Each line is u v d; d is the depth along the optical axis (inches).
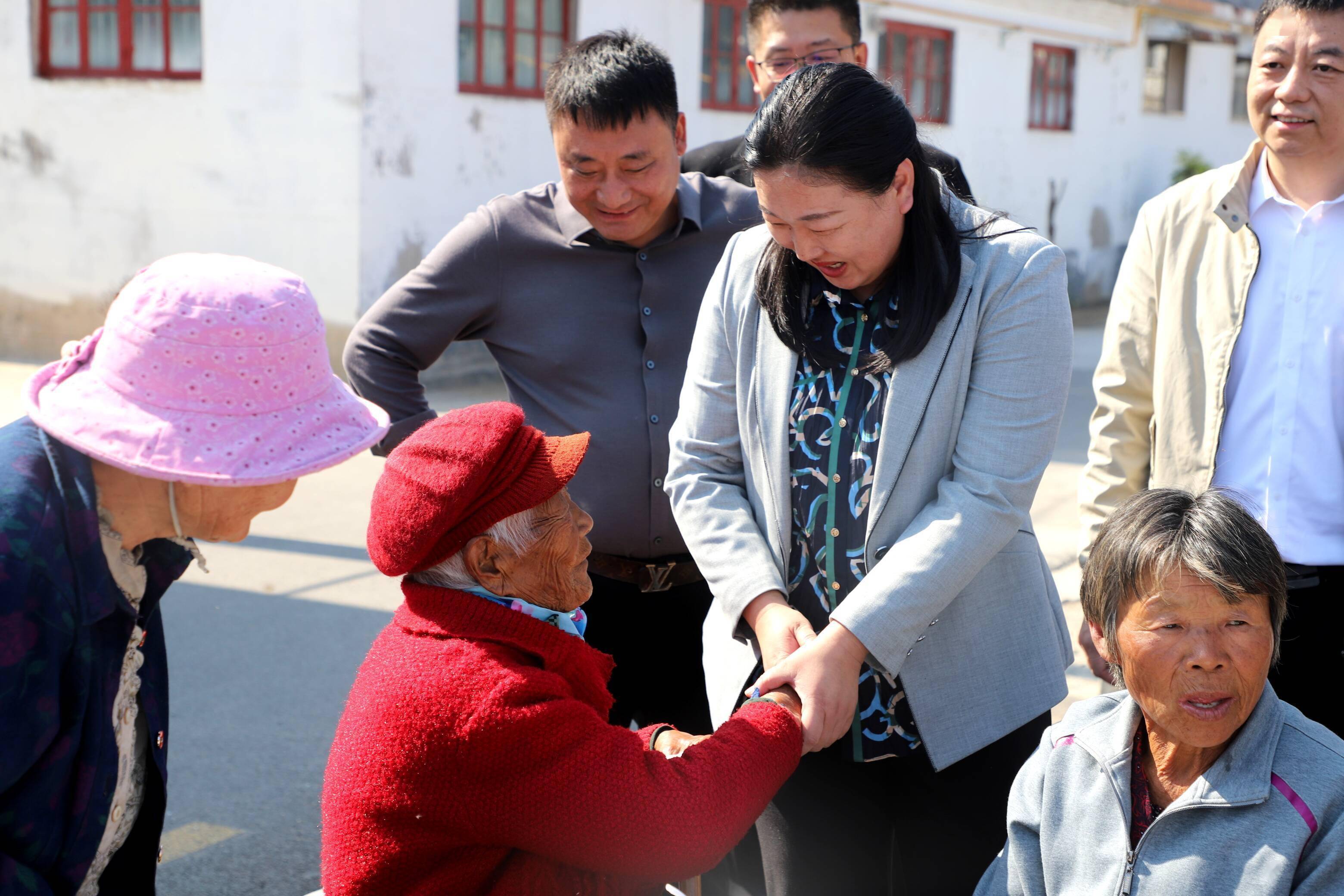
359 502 276.8
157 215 412.8
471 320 108.7
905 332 75.7
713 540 82.7
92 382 58.6
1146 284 101.3
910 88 563.5
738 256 85.2
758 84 136.2
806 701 72.2
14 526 55.0
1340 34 88.0
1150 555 63.5
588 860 62.9
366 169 379.2
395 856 63.2
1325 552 93.6
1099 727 70.1
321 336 61.6
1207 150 737.6
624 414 105.4
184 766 151.4
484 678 61.3
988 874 74.9
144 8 405.7
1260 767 63.9
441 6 391.2
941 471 78.3
